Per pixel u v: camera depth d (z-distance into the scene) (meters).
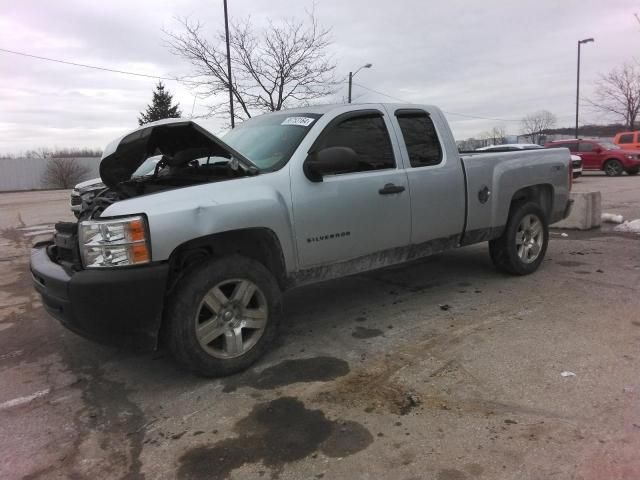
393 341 4.29
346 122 4.44
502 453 2.75
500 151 6.04
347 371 3.78
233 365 3.76
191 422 3.21
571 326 4.42
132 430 3.16
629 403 3.17
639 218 10.34
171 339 3.56
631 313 4.68
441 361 3.86
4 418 3.37
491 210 5.50
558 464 2.64
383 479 2.60
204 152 4.16
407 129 4.88
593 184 19.22
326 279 4.36
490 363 3.78
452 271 6.45
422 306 5.14
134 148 3.97
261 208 3.76
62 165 44.84
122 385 3.78
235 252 3.90
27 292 6.55
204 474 2.71
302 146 4.14
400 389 3.47
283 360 4.02
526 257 6.05
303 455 2.82
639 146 25.44
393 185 4.57
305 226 4.04
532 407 3.17
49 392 3.72
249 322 3.85
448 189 5.03
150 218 3.33
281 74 19.17
